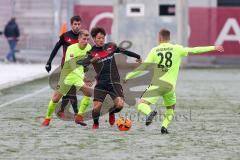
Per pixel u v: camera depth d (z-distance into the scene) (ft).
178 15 263.08
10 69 239.30
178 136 98.89
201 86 191.21
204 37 272.10
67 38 115.55
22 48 282.36
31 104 143.64
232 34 273.54
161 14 264.72
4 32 272.72
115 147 88.43
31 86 188.55
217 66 279.49
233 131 104.53
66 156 81.46
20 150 85.81
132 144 90.99
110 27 268.82
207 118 121.29
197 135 99.96
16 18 283.18
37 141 93.45
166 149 86.99
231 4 271.69
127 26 265.75
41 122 114.32
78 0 270.05
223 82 205.46
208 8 271.69
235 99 156.25
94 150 85.92
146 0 264.31
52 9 279.28
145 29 264.93
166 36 99.35
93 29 101.81
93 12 269.64
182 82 204.64
